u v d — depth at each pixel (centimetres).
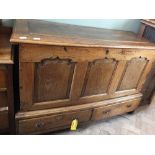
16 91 118
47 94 121
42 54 101
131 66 144
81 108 139
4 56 96
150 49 139
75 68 117
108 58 125
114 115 170
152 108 207
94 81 133
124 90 159
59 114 131
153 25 157
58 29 129
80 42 108
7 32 126
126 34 163
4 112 115
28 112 121
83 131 156
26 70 103
